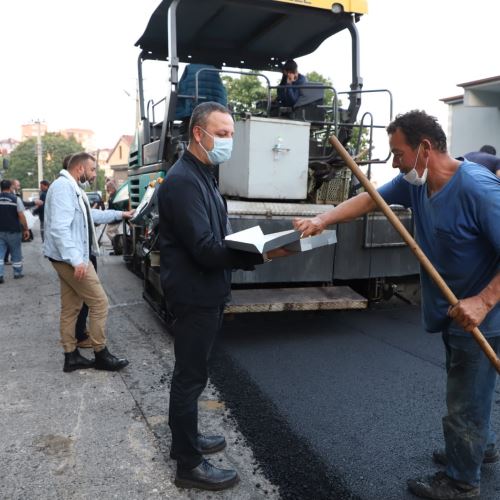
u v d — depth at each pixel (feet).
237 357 14.12
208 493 8.06
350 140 18.89
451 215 7.06
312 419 10.53
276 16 18.78
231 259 7.29
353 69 18.80
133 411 10.87
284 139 15.33
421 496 7.97
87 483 8.29
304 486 8.26
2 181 25.73
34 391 11.88
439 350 14.71
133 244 26.20
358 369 13.25
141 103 22.62
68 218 12.10
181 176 7.56
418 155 7.05
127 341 15.61
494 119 40.14
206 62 22.63
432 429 10.12
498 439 9.61
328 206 15.69
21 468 8.71
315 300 15.16
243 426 10.23
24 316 18.79
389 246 16.56
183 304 7.75
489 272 7.20
